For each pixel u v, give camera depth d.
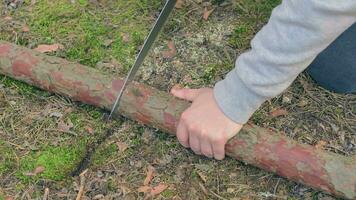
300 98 1.24
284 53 0.85
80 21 1.38
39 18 1.38
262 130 1.10
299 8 0.80
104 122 1.20
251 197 1.10
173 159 1.15
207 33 1.36
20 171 1.13
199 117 1.01
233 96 0.97
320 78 1.25
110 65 1.30
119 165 1.14
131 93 1.15
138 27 1.37
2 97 1.24
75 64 1.21
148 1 1.41
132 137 1.18
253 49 0.89
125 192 1.10
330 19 0.79
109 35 1.35
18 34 1.35
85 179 1.12
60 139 1.17
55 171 1.13
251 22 1.38
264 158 1.08
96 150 1.16
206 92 1.04
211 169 1.13
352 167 1.04
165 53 1.31
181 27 1.37
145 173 1.13
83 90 1.18
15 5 1.41
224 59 1.31
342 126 1.20
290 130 1.19
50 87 1.21
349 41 1.14
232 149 1.09
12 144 1.17
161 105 1.13
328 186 1.05
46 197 1.09
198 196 1.10
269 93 0.92
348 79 1.21
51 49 1.32
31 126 1.20
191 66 1.30
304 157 1.06
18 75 1.23
